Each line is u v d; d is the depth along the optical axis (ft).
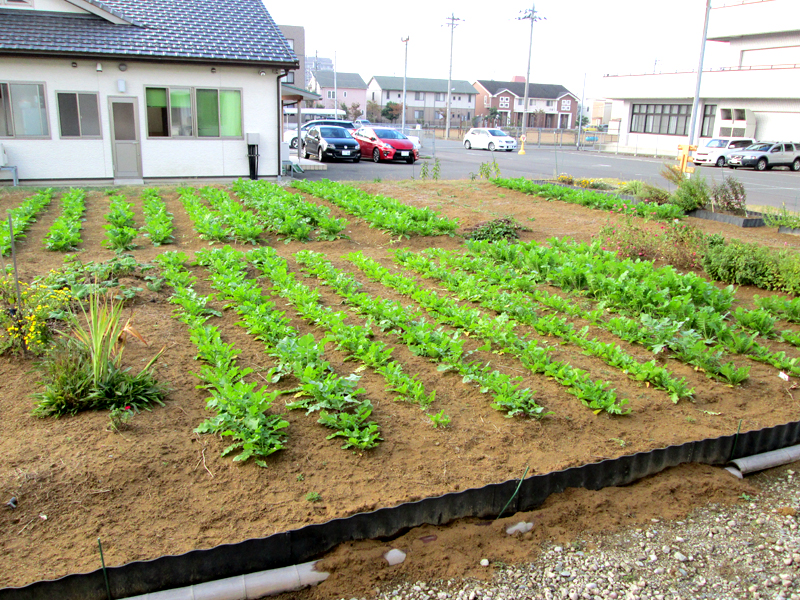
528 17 147.54
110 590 10.31
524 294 27.02
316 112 165.37
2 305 19.47
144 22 56.54
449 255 32.42
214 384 15.78
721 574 11.85
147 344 19.16
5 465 12.91
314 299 23.15
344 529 11.70
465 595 10.93
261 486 12.94
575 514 13.15
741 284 31.09
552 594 11.10
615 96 156.35
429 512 12.38
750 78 121.29
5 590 9.67
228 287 24.13
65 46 50.49
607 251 32.99
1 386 16.24
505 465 14.17
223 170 58.59
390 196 51.55
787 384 19.61
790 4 117.80
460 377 18.52
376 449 14.49
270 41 58.90
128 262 25.62
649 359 20.97
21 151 51.88
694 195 48.49
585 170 89.71
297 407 15.98
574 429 15.98
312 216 39.60
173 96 55.26
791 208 54.60
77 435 14.14
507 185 56.70
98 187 52.90
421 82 287.28
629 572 11.75
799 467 16.08
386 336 21.36
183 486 12.78
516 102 276.21
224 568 10.89
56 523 11.63
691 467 15.26
